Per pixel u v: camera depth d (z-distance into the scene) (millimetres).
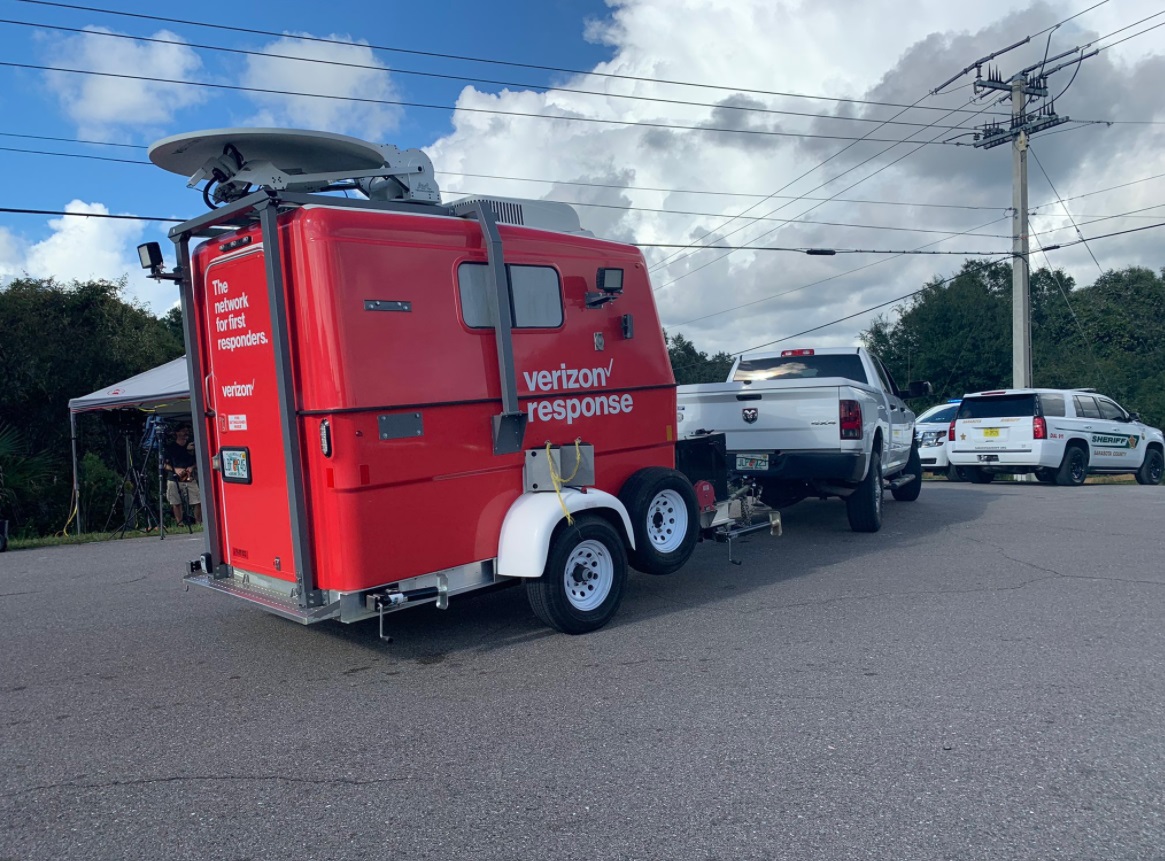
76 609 7680
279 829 3525
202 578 6469
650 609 6949
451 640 6262
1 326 18203
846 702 4688
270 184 5855
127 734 4629
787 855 3180
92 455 17922
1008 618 6262
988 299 36469
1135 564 7977
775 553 9172
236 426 6062
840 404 9125
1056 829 3305
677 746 4195
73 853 3383
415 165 6754
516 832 3428
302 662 5848
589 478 6477
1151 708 4477
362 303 5332
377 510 5363
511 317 6152
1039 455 15555
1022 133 22766
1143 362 31672
